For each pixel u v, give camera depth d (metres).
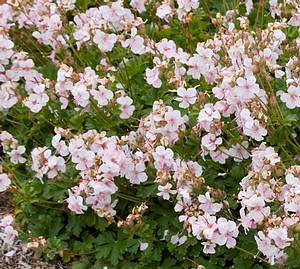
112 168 0.91
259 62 0.90
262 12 1.21
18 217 1.06
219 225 0.83
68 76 1.00
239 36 1.01
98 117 1.07
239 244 0.94
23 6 1.19
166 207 1.00
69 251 1.00
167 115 0.94
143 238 0.96
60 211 1.04
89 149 0.94
